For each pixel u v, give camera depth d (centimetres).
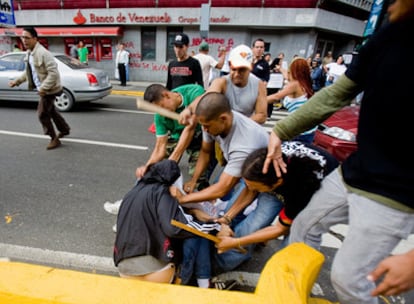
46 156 392
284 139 128
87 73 630
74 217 254
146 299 89
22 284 93
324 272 205
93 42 1255
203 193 161
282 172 130
